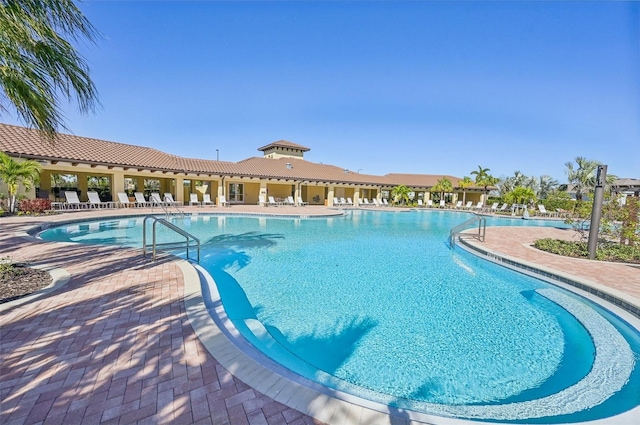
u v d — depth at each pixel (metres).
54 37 3.43
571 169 33.25
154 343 3.00
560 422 2.62
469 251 9.49
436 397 2.94
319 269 7.46
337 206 31.00
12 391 2.22
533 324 4.61
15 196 13.52
